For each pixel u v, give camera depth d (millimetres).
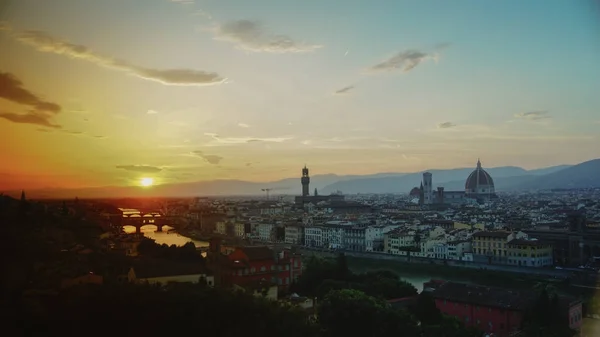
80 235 142375
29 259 116812
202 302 111250
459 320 144875
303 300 142500
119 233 171250
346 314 123062
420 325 134500
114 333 103812
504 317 150250
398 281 172500
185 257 152875
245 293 120938
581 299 183250
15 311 101500
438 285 180250
